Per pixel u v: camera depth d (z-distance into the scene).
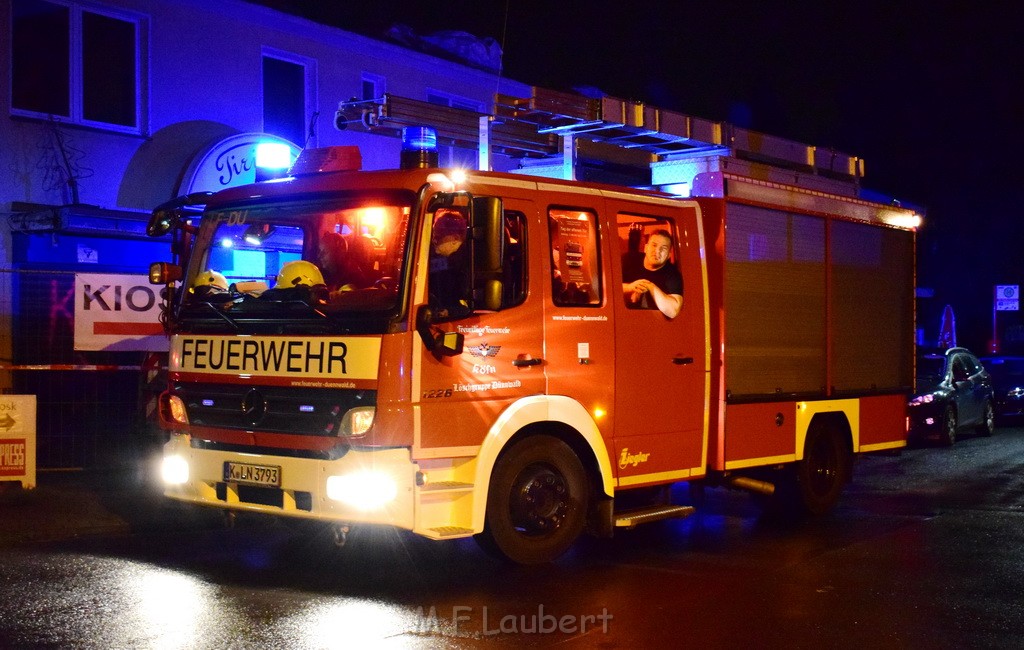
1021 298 37.44
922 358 18.22
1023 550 8.63
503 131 9.29
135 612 6.36
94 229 12.31
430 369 6.89
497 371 7.28
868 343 11.06
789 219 9.91
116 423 12.40
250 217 7.66
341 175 7.33
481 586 7.18
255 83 15.03
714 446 8.98
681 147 10.09
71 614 6.30
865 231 11.11
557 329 7.67
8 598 6.67
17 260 12.62
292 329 7.10
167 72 13.98
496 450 7.22
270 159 11.69
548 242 7.66
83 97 13.32
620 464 8.12
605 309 8.02
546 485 7.67
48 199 12.84
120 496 10.28
